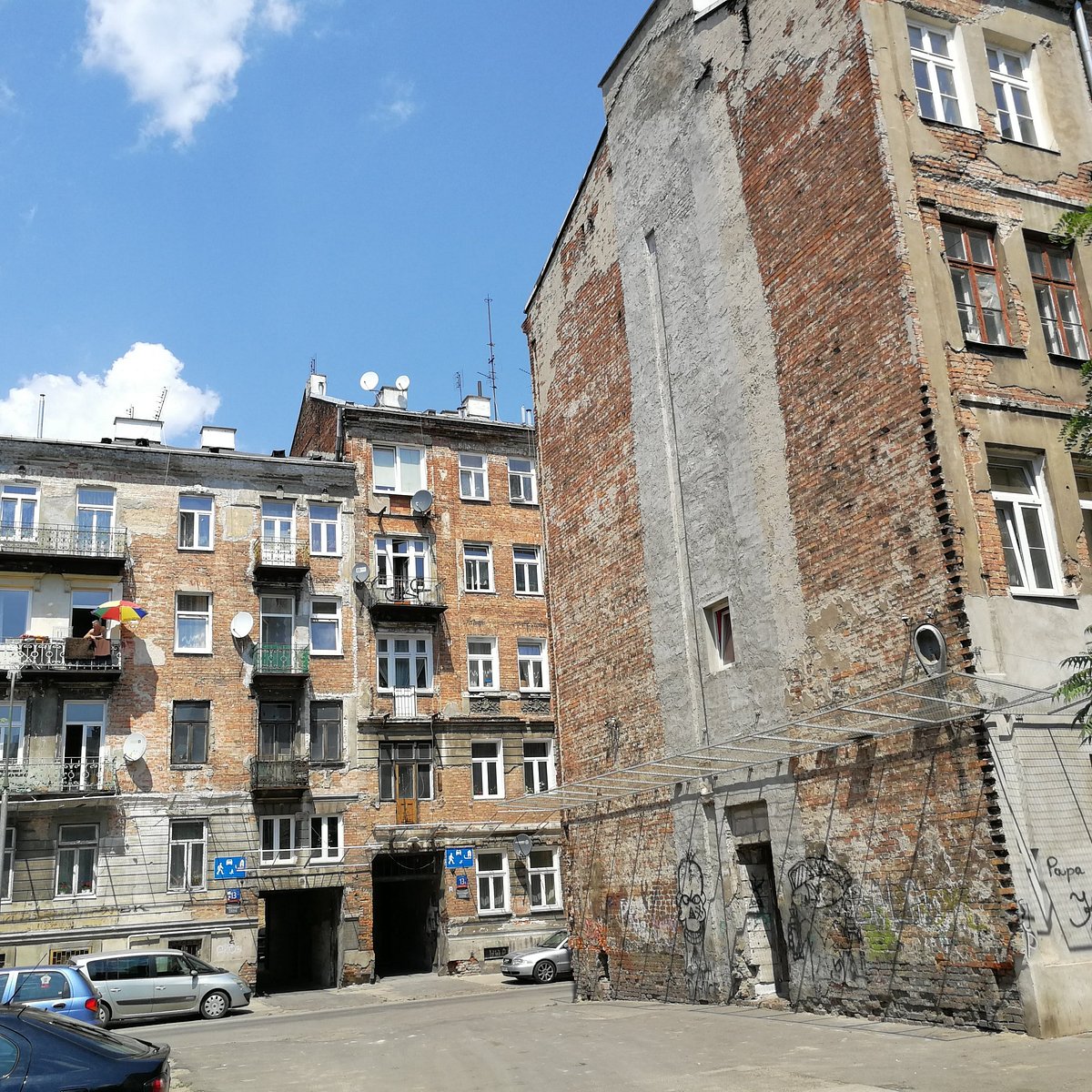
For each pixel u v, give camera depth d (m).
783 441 15.78
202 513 33.16
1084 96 16.19
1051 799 12.06
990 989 11.58
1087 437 12.42
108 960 23.80
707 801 17.30
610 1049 12.52
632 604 19.97
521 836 33.97
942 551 12.69
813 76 15.58
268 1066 13.63
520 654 36.34
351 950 31.19
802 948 14.61
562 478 23.22
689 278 18.64
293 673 32.16
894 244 13.74
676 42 19.44
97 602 31.02
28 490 31.17
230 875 30.22
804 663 14.98
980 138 14.86
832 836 14.19
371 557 35.00
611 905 19.95
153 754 30.39
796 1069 10.34
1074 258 15.31
